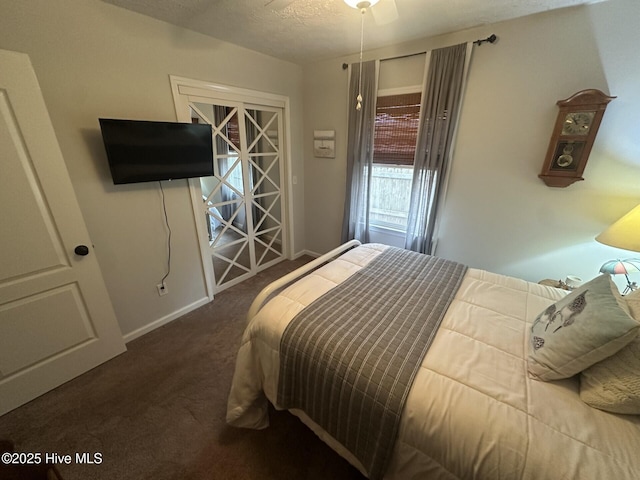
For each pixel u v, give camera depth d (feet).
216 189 8.84
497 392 3.06
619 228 5.51
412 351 3.65
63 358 5.80
